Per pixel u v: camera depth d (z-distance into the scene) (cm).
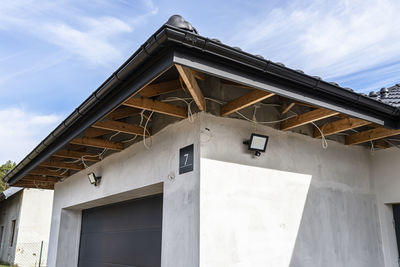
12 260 1380
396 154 460
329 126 408
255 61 251
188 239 324
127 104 324
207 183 325
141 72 258
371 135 431
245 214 340
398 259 450
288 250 361
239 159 354
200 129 338
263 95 304
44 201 1436
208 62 242
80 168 627
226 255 316
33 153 514
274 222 359
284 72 267
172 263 342
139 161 448
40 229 1401
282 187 379
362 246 432
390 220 463
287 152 397
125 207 557
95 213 669
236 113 369
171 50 228
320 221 400
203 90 351
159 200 468
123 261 529
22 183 789
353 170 459
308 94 296
